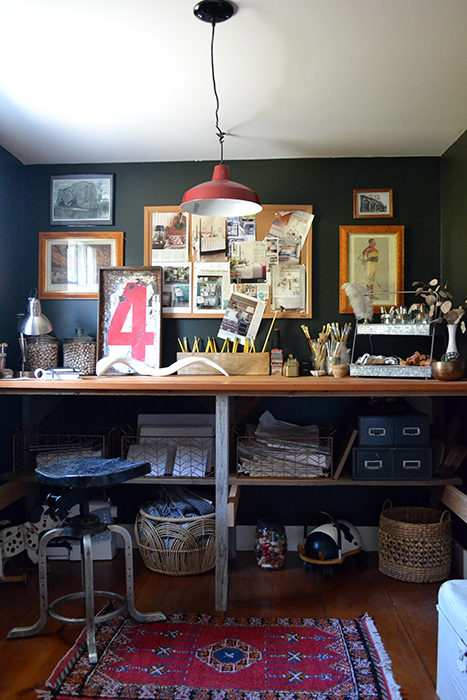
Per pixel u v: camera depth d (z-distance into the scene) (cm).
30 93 257
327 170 340
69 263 348
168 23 202
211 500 324
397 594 273
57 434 325
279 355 330
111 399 346
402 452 283
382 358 303
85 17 198
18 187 342
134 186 347
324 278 339
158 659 215
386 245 337
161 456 308
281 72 239
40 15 197
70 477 209
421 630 237
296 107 272
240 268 340
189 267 342
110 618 229
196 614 252
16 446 323
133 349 337
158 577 296
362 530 336
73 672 206
